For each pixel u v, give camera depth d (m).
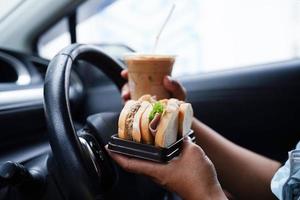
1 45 1.20
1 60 0.95
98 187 0.39
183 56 1.35
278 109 0.88
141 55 0.58
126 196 0.49
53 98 0.40
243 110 0.91
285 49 1.19
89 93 1.04
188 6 1.39
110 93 1.01
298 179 0.52
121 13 1.32
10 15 1.12
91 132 0.45
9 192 0.45
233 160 0.68
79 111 0.97
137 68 0.58
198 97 0.95
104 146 0.44
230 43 1.32
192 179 0.40
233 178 0.67
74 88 0.94
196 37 1.40
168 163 0.40
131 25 1.34
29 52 1.27
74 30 1.22
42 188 0.44
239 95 0.91
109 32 1.36
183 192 0.41
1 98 0.66
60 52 0.47
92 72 1.03
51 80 0.42
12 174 0.40
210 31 1.39
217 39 1.36
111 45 1.17
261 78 0.90
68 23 1.21
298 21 1.17
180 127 0.42
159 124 0.39
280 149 0.89
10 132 0.63
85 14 1.22
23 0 1.08
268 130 0.90
